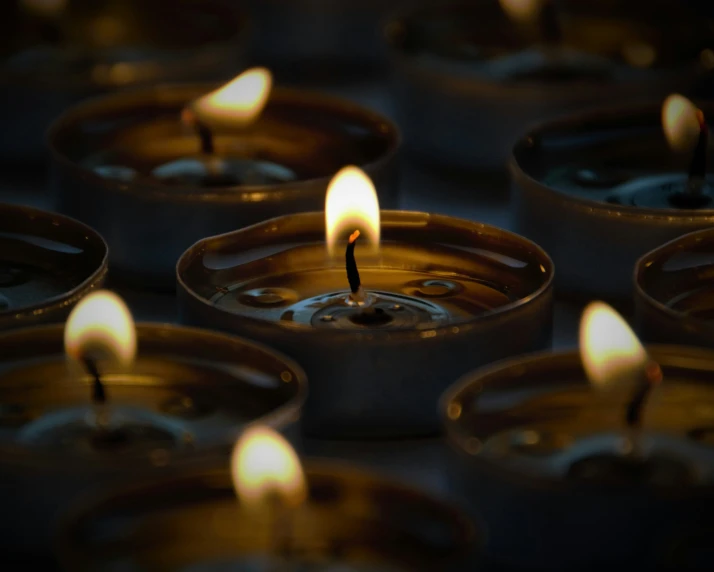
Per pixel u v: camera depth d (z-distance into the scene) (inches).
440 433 12.9
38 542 12.0
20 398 12.7
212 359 12.8
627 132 15.1
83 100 15.6
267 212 13.9
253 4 17.6
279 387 12.6
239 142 15.4
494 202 15.3
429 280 13.7
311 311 13.4
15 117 15.6
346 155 15.2
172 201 13.9
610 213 13.8
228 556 11.8
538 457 12.3
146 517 11.8
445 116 15.6
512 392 12.5
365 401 12.8
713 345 12.8
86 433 12.4
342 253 13.8
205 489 11.9
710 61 16.1
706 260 13.6
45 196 15.4
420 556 11.7
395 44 16.7
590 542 11.8
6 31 17.2
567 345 13.7
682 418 12.6
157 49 17.1
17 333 12.8
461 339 12.8
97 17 17.4
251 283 13.7
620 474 12.2
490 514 11.9
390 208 14.5
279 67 17.7
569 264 14.0
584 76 16.2
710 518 11.7
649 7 17.1
